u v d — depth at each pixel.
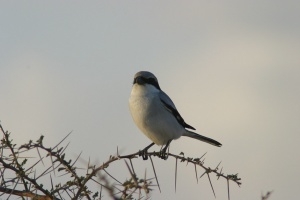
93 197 7.37
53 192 7.51
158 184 7.65
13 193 7.62
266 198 5.78
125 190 6.08
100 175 5.26
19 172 7.49
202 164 8.82
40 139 7.60
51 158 7.54
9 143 7.49
